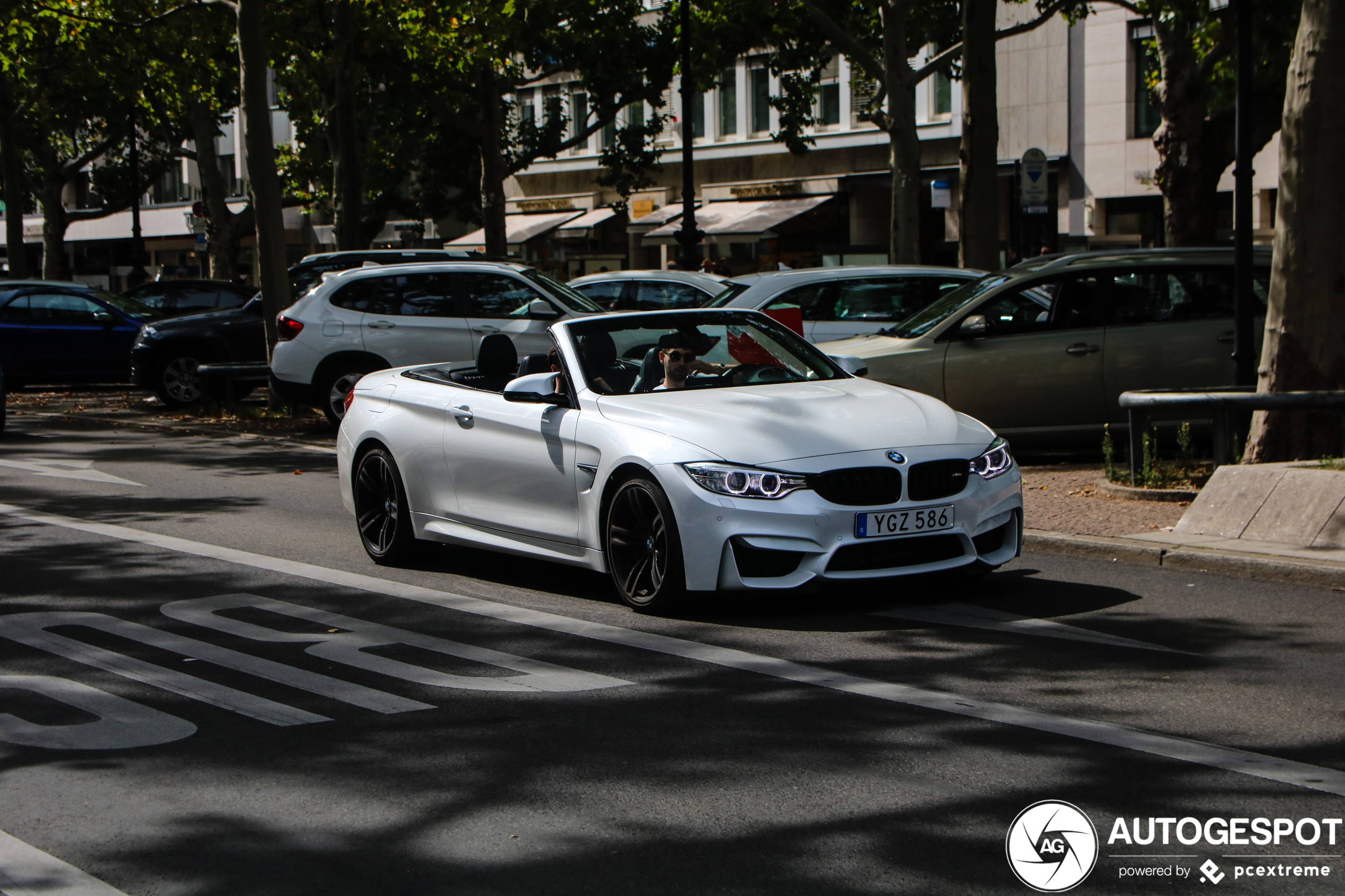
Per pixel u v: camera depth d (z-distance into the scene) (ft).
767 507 22.99
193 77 104.27
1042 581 27.02
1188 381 41.98
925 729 17.75
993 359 42.14
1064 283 42.80
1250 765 16.15
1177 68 75.15
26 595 27.25
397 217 182.50
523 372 29.71
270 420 63.21
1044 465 42.75
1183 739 17.16
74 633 23.95
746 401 25.45
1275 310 34.81
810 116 138.21
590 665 21.35
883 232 140.87
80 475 46.21
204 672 21.31
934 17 98.53
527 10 102.06
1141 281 42.65
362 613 25.30
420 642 23.02
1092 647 21.84
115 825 15.03
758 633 23.22
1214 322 42.09
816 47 99.09
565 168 166.61
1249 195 37.68
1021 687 19.65
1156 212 118.62
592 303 55.72
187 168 222.07
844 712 18.56
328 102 109.50
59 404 74.33
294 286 72.28
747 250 146.20
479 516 28.07
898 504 23.45
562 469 26.09
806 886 13.00
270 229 65.82
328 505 39.29
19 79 122.62
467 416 28.27
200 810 15.40
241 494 41.63
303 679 20.79
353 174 90.38
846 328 52.54
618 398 26.03
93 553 31.94
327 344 53.98
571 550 26.22
